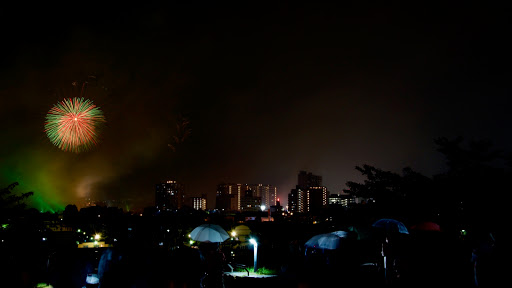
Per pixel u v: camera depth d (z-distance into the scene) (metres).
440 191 14.98
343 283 8.34
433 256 12.97
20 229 14.04
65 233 21.62
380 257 16.12
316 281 8.04
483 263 8.68
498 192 12.52
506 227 10.70
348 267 11.47
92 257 15.40
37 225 14.88
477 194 12.80
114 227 22.61
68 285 12.42
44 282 13.02
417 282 12.34
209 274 10.97
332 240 14.06
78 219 26.09
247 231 32.59
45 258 13.87
